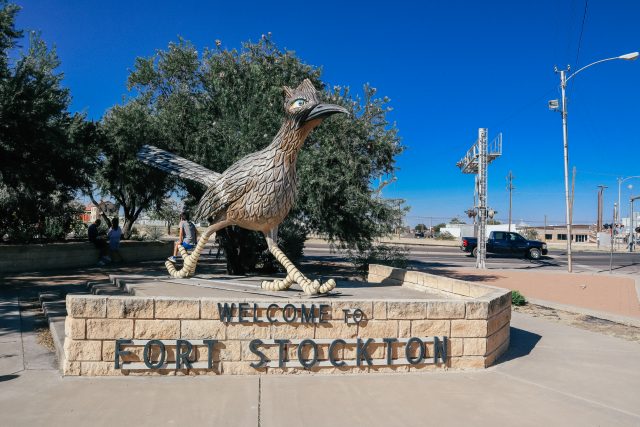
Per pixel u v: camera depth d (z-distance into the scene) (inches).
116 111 630.5
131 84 577.9
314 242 1761.8
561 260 1214.9
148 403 172.1
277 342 208.5
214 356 204.7
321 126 502.3
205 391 185.8
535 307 438.9
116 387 186.9
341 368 213.2
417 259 1140.5
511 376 219.0
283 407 172.7
